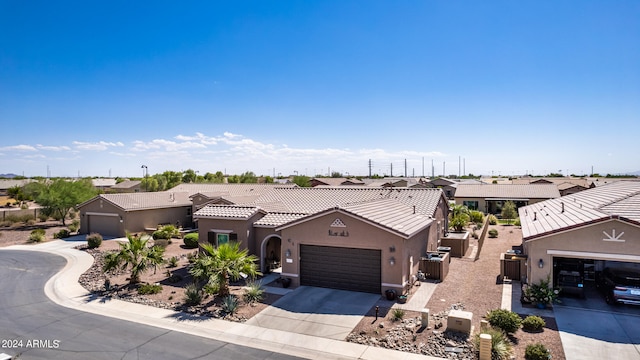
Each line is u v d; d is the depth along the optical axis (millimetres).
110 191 79875
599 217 16766
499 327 14000
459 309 16625
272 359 12656
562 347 12992
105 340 14148
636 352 12609
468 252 29125
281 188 36375
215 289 19156
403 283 18281
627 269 18203
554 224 18688
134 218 38312
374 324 15258
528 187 58156
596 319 15273
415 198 29203
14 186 78188
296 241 20641
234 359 12648
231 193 45719
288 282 20609
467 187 61281
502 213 48344
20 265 26250
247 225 23609
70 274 23734
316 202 31047
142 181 79062
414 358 12523
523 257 20797
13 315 16781
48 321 16047
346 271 19797
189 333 14758
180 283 21375
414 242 20766
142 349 13391
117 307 17703
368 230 18906
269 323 15602
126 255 20891
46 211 47156
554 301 17062
